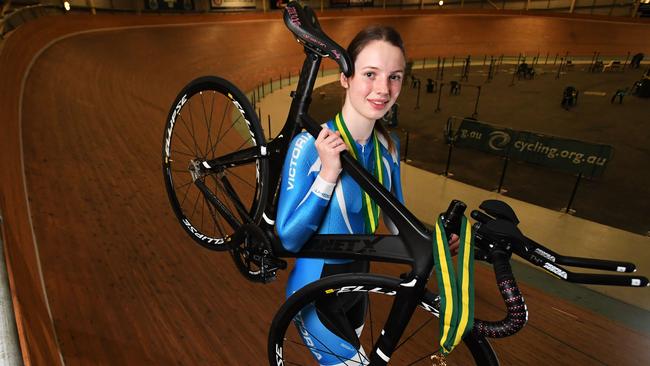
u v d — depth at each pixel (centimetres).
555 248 549
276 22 2548
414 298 99
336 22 2862
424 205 686
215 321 229
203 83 168
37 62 713
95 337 200
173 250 285
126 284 245
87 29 1331
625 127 1375
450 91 1894
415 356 214
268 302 249
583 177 878
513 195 791
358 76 111
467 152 1066
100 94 654
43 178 334
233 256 175
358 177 104
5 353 59
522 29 3098
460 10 3328
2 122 375
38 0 1503
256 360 206
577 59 2853
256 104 1519
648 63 2703
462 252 84
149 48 1517
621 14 3409
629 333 251
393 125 1370
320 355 140
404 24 3025
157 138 506
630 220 693
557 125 1416
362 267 140
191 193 364
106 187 353
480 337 97
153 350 203
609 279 77
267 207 144
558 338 243
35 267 224
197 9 2780
